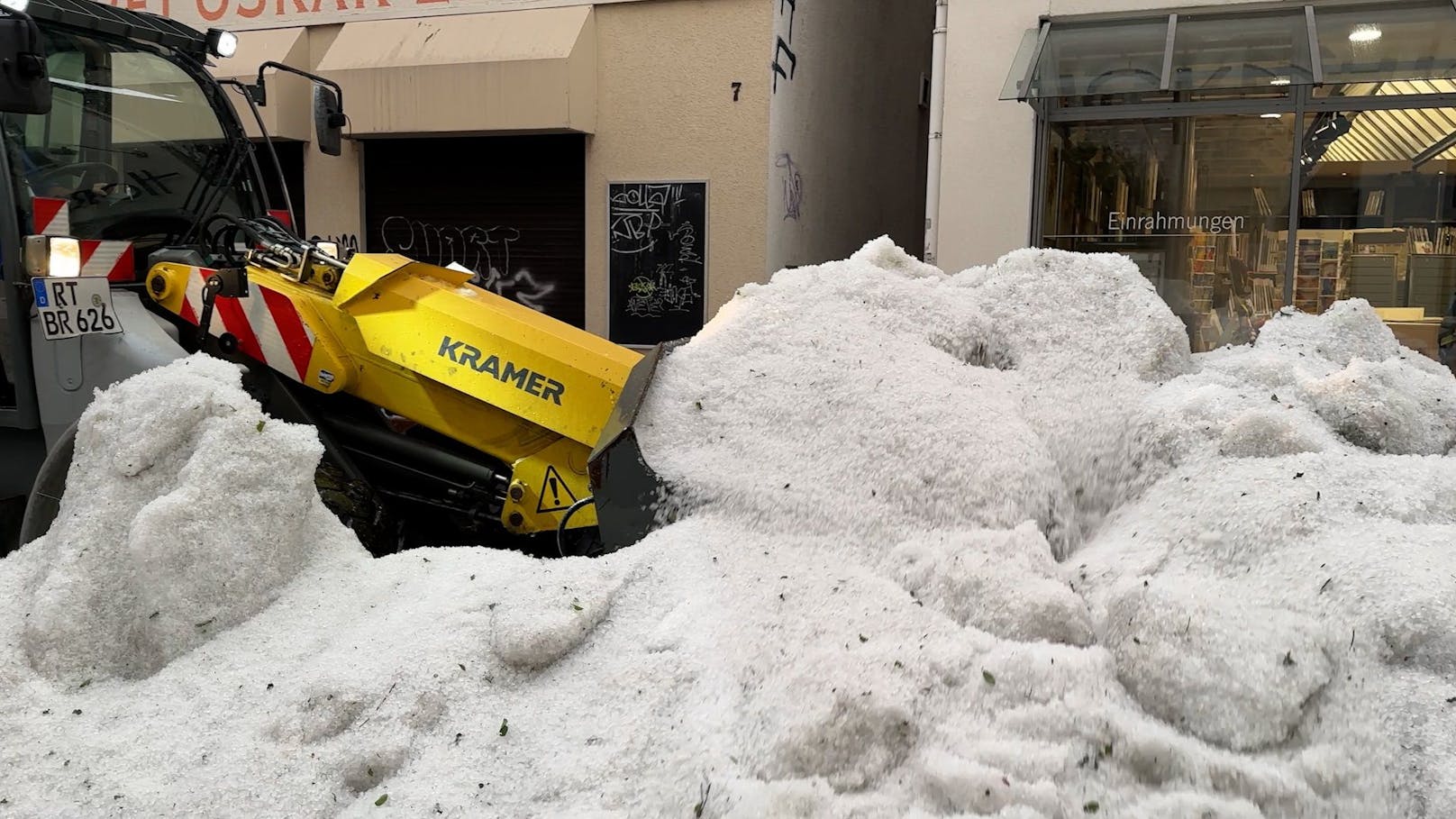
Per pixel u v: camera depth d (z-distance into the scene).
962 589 2.11
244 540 2.40
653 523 2.64
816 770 1.78
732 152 9.77
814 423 2.62
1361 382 2.57
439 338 4.17
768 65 9.55
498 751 1.92
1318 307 8.27
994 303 3.01
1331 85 7.85
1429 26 7.73
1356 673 1.71
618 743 1.87
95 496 2.52
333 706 2.02
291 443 2.54
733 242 9.87
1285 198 8.25
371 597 2.42
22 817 1.87
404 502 4.38
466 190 10.69
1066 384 2.73
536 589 2.27
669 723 1.90
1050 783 1.67
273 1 10.77
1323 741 1.68
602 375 4.07
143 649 2.34
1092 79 8.12
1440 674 1.68
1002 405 2.60
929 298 2.97
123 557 2.44
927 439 2.46
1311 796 1.60
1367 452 2.47
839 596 2.15
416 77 10.00
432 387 4.24
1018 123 8.71
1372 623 1.75
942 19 8.82
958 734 1.79
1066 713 1.77
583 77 9.86
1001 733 1.78
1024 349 2.88
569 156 10.35
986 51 8.75
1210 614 1.85
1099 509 2.48
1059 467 2.53
